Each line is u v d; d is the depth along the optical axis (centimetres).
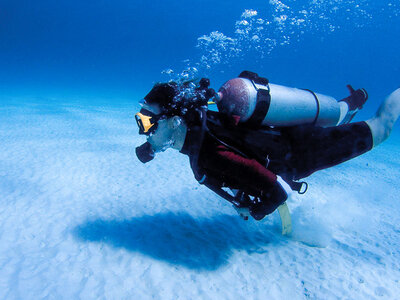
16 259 258
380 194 553
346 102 296
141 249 289
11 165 522
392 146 1336
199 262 275
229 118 202
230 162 195
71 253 274
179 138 206
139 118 203
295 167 231
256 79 212
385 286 256
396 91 240
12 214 344
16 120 967
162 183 500
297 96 218
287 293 240
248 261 283
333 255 304
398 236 368
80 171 522
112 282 237
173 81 196
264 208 223
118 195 431
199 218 376
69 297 217
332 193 529
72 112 1273
